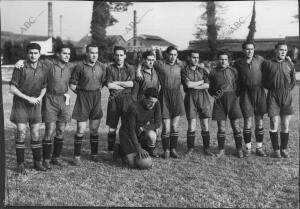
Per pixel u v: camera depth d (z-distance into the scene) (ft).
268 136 18.30
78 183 12.44
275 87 15.02
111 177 13.00
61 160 15.05
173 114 15.07
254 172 13.33
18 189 11.88
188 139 15.56
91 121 14.70
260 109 15.28
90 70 14.21
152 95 13.91
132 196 11.36
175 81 14.87
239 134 15.20
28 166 14.29
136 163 13.75
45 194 11.53
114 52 14.64
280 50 14.89
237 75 15.15
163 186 12.12
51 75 13.83
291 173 13.24
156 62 14.98
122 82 14.64
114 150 14.98
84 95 14.34
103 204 10.82
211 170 13.57
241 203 10.77
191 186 12.09
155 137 14.67
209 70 15.35
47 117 13.92
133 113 14.20
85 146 17.29
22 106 13.61
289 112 15.10
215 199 11.05
